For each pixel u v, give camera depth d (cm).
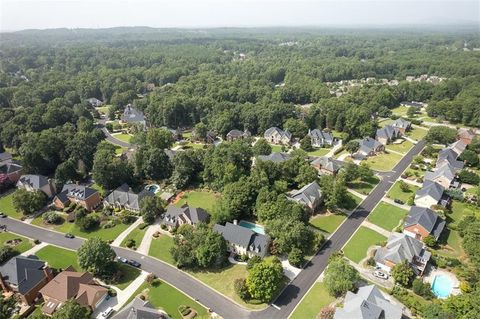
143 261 9362
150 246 9969
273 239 9619
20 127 17388
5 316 7475
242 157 13412
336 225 10819
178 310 7675
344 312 6931
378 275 8512
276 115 19650
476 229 9319
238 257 9319
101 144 15275
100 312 7644
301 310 7612
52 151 14638
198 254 8781
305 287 8288
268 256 9319
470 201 11750
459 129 18438
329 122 19900
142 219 11288
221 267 9019
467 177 12988
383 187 13200
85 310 7131
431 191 11531
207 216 10938
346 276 7906
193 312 7606
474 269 8550
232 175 12269
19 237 10562
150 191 12788
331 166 14012
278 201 10369
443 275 8556
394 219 11075
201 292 8212
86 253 8500
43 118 18688
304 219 10494
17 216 11700
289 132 18750
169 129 19812
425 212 10081
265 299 7800
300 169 12475
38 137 15138
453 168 13512
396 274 8081
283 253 9431
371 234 10319
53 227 11069
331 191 11494
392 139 17988
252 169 12750
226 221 10550
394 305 7019
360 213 11462
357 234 10338
